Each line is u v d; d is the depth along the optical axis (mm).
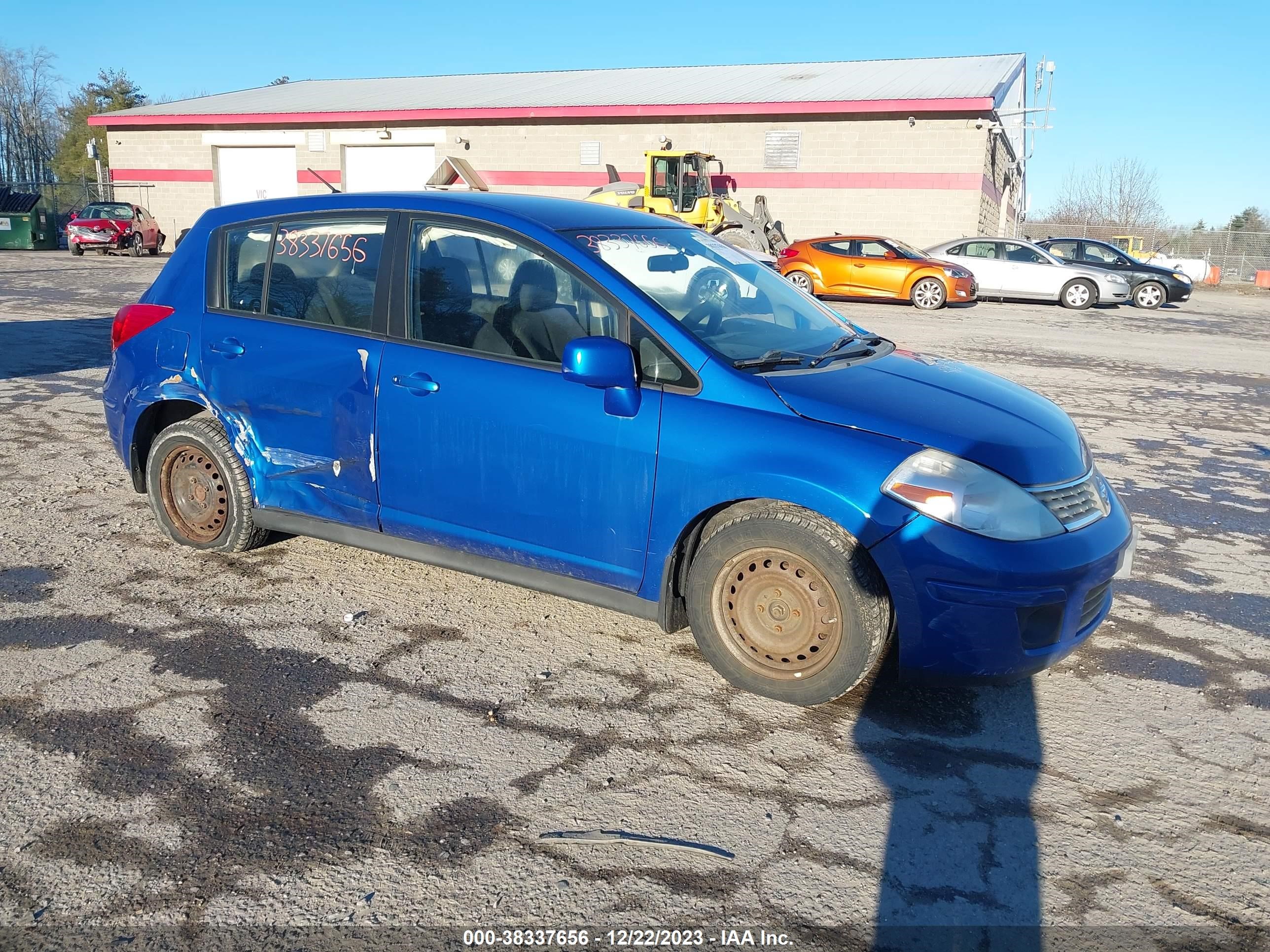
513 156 29891
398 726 3182
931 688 3543
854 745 3154
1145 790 2951
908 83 28406
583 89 32062
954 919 2379
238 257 4359
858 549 3137
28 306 14469
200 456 4465
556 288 3611
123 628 3834
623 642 3850
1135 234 41719
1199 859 2633
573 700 3385
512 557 3742
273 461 4254
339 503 4105
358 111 30875
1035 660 3160
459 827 2674
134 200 34438
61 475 5879
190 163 33562
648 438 3377
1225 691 3613
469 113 29703
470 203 3875
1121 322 17641
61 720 3150
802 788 2908
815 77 30906
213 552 4660
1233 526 5711
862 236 21359
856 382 3473
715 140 27594
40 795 2754
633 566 3496
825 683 3252
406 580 4406
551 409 3537
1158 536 5484
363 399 3934
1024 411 3543
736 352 3494
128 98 71938
